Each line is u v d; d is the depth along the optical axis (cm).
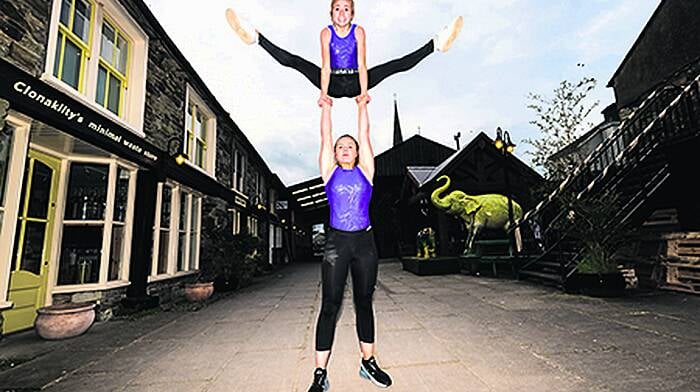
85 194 507
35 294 438
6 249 374
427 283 782
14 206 380
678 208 657
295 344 341
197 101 825
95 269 503
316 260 2270
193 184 730
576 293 555
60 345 357
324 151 243
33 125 382
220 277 767
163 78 665
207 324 442
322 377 217
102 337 388
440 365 264
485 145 1172
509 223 966
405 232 1770
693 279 526
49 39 397
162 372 273
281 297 661
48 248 461
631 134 1037
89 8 488
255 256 929
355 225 231
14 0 356
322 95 234
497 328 367
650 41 1023
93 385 251
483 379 234
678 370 233
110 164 522
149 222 571
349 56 233
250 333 390
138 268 547
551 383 223
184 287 696
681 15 921
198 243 821
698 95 670
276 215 1888
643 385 213
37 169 450
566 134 985
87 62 477
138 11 556
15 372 279
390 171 2250
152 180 586
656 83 1007
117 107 555
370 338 237
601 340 308
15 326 408
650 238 616
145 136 578
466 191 1180
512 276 848
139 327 433
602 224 536
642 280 607
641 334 320
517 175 1203
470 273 957
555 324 374
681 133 656
